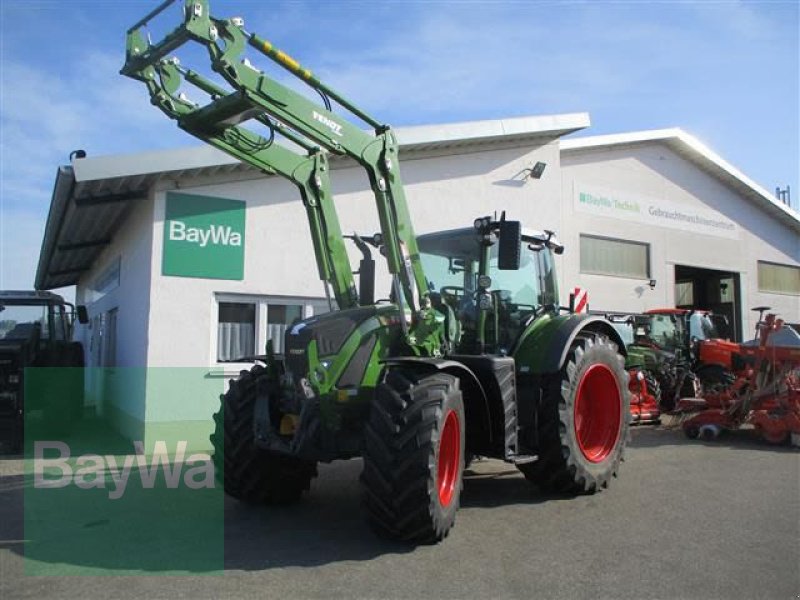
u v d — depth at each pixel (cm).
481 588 374
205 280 874
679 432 985
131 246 991
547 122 1218
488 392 522
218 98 484
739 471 698
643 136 1603
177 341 853
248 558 424
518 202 1223
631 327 1196
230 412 552
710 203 1811
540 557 427
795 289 2072
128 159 798
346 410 481
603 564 414
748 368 980
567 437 570
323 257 553
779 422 859
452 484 465
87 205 901
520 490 617
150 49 457
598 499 580
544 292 658
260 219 916
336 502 574
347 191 990
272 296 926
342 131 495
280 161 534
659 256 1662
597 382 641
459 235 606
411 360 453
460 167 1156
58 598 362
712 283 1980
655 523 504
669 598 363
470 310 580
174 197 860
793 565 413
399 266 512
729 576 395
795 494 595
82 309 1112
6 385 857
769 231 1983
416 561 418
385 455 423
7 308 1011
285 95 461
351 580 386
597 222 1538
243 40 441
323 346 480
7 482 657
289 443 489
